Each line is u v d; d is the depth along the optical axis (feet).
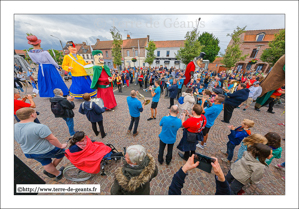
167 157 9.14
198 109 7.62
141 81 34.96
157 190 7.79
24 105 9.71
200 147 11.44
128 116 17.40
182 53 47.52
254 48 66.74
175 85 18.72
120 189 4.20
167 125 7.84
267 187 8.01
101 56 16.96
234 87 19.71
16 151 10.41
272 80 17.02
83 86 21.75
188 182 8.36
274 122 16.90
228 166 9.60
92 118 11.10
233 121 16.89
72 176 8.30
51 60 20.10
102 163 8.27
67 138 12.39
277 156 7.22
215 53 87.71
